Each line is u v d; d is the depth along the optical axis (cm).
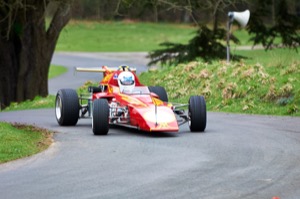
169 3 8888
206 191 2669
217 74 6481
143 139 4038
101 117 4194
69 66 15650
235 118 5100
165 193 2648
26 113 6156
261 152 3509
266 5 10050
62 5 8712
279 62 6544
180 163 3241
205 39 9862
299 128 4447
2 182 2900
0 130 4128
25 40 8712
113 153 3559
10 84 8731
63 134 4331
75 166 3225
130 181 2867
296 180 2833
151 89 4888
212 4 9325
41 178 2969
